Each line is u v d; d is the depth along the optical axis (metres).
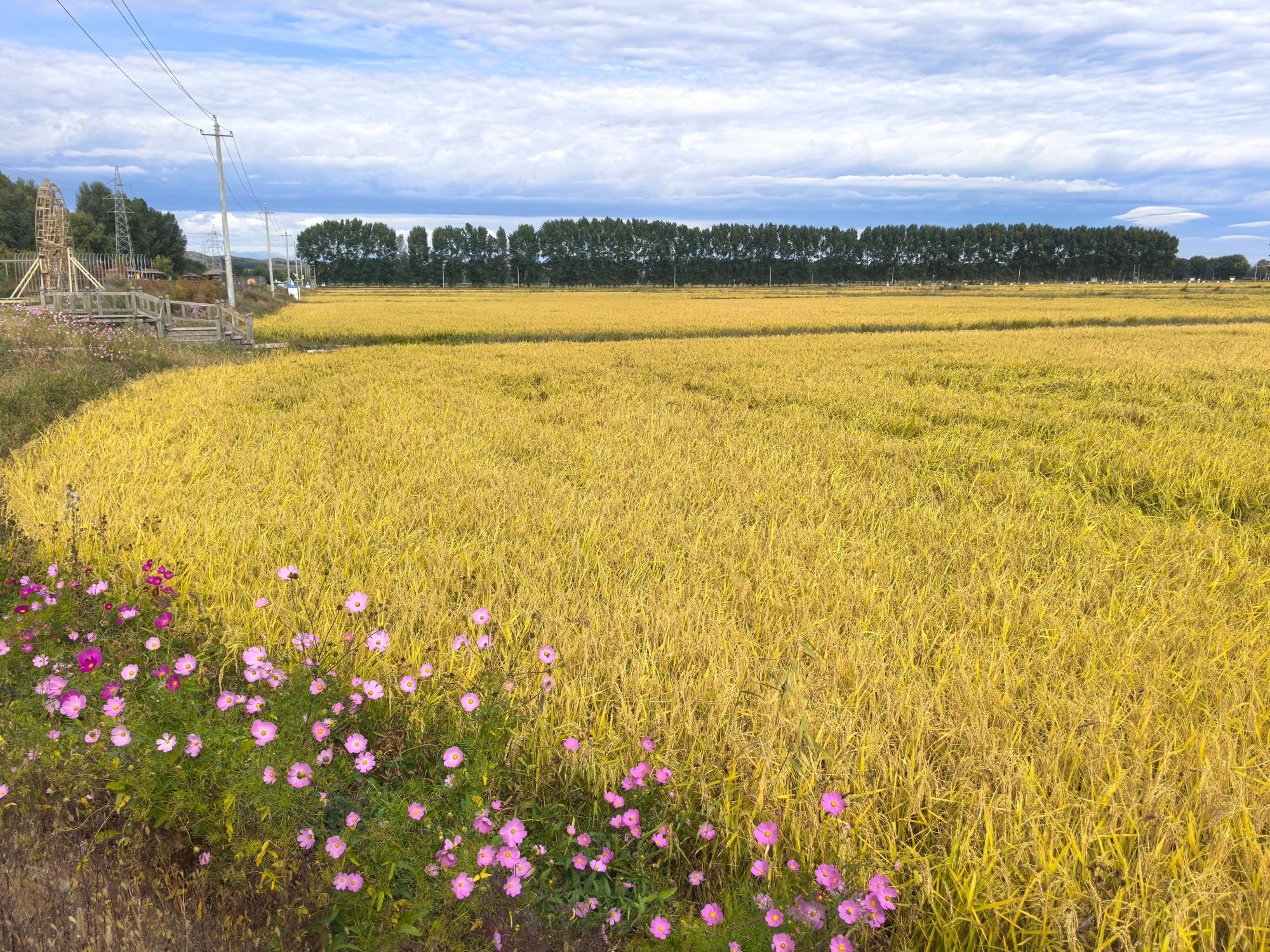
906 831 2.94
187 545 5.65
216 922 2.29
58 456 8.33
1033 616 4.76
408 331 32.88
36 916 2.21
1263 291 87.25
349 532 6.11
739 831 2.89
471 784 2.69
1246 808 2.83
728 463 8.88
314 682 3.17
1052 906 2.55
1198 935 2.45
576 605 4.77
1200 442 9.81
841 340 27.00
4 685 3.39
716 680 3.80
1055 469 9.09
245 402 12.86
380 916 2.29
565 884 2.70
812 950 2.21
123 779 2.61
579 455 9.24
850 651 4.16
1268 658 4.10
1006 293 87.81
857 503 7.40
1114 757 3.25
